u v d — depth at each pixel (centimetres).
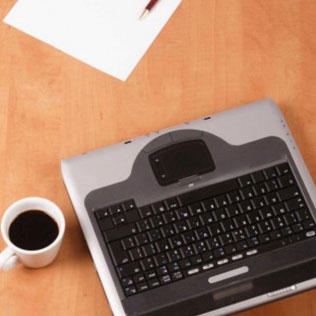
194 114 159
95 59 160
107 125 157
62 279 148
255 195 150
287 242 148
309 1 166
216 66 162
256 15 166
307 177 152
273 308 150
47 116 157
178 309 144
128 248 146
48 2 163
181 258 146
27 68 159
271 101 158
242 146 154
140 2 164
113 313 144
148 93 160
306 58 164
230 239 148
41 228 144
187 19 164
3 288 147
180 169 151
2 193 152
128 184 150
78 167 150
